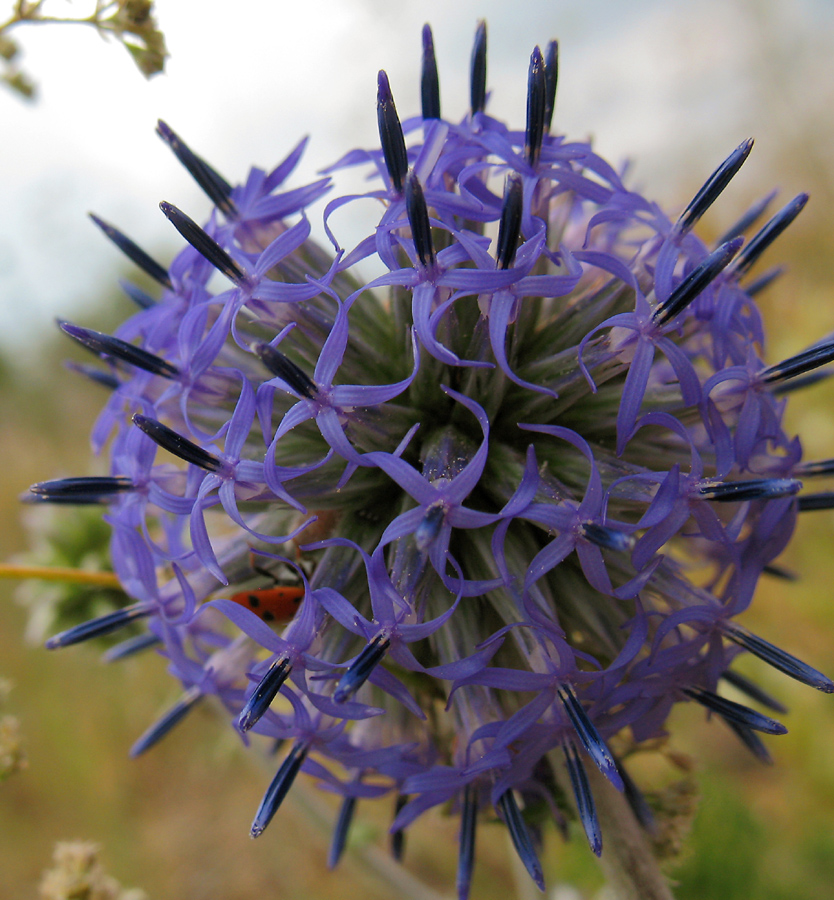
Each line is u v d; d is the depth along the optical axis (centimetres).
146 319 6
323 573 5
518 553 5
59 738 17
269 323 6
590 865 11
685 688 5
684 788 6
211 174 6
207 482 5
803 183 17
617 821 5
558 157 5
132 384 6
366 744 6
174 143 6
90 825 17
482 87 6
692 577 10
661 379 6
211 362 5
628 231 7
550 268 6
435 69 6
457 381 5
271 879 16
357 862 9
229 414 6
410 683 6
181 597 6
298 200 5
